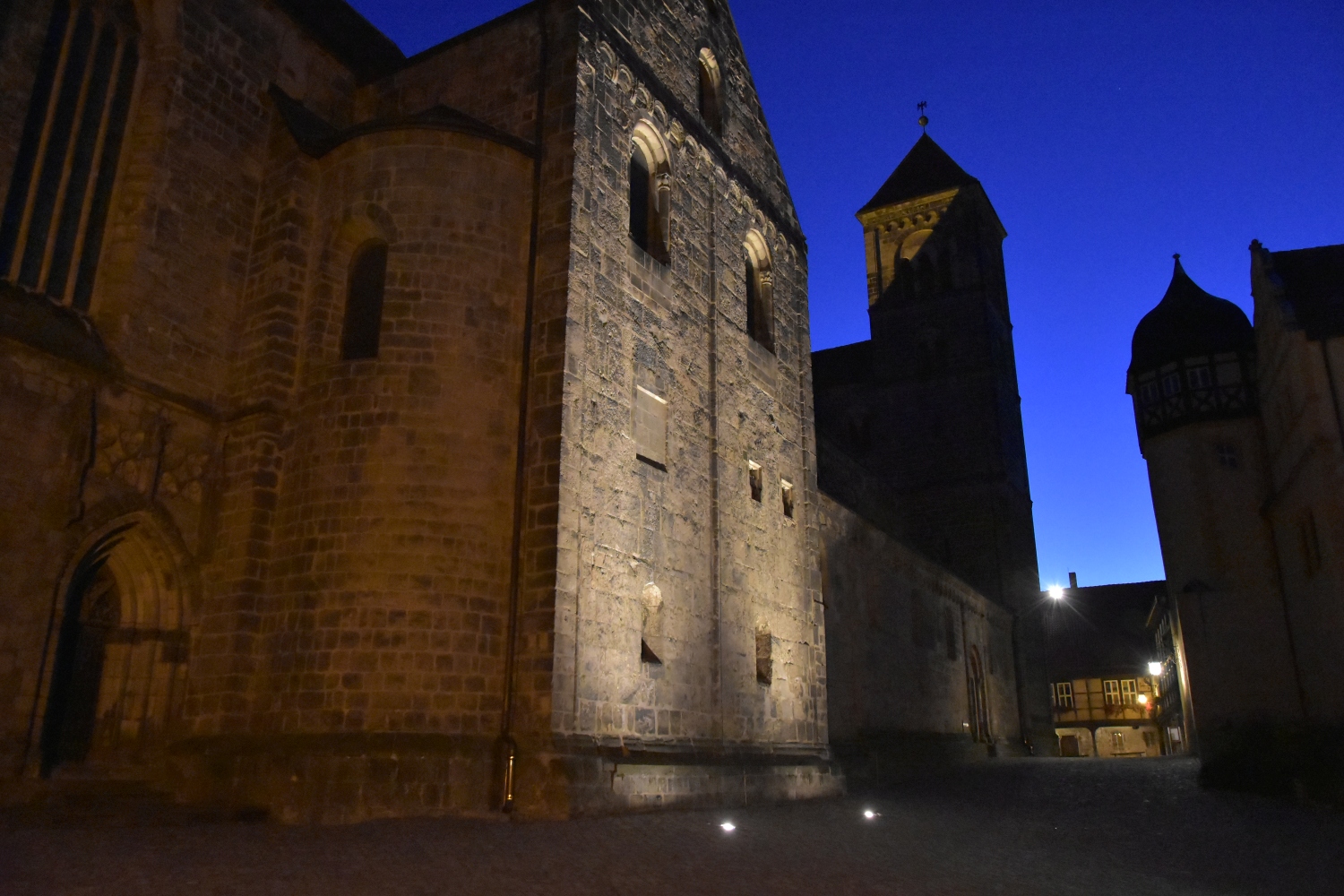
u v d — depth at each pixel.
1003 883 11.33
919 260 61.78
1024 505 59.31
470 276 17.61
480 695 15.75
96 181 16.94
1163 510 31.42
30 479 14.73
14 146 15.76
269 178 19.08
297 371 17.77
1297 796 23.91
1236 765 27.47
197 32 18.44
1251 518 29.34
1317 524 24.48
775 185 27.77
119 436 16.05
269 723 15.66
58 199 16.38
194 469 17.08
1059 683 75.06
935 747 38.41
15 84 15.87
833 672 31.17
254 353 17.81
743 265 24.97
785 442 25.59
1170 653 55.03
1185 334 31.84
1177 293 33.28
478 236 17.84
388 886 9.08
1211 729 28.53
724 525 21.75
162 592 16.53
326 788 14.33
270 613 16.34
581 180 18.41
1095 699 73.62
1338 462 22.78
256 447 17.02
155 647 16.31
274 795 14.45
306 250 18.50
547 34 19.56
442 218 17.77
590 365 17.81
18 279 15.62
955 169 63.25
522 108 19.34
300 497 16.72
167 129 17.64
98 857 9.86
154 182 17.31
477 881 9.57
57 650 14.80
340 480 16.47
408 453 16.52
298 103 20.33
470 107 20.03
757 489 23.75
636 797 16.22
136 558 16.44
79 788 14.52
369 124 18.41
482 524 16.55
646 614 18.84
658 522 19.25
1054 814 21.06
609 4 20.72
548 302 17.59
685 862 11.52
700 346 22.11
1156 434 31.89
